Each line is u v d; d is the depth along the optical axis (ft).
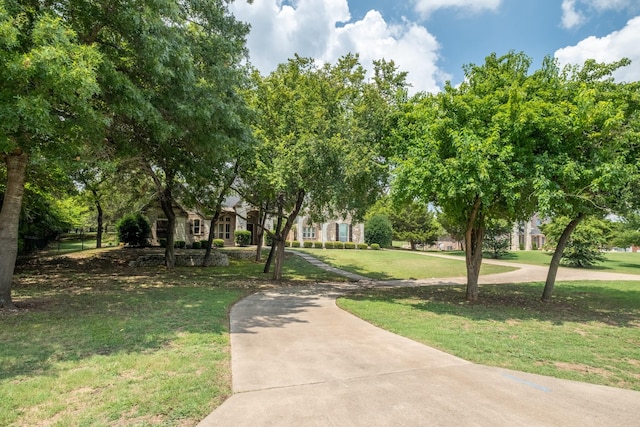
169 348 17.85
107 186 62.23
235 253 83.71
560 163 28.27
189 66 27.32
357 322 25.80
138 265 63.10
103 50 27.61
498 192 31.71
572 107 28.17
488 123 30.48
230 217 105.70
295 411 11.56
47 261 60.75
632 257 107.45
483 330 24.48
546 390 13.97
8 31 17.58
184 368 15.12
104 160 30.42
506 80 32.99
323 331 22.82
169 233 61.62
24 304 28.14
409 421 11.00
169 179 57.21
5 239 26.23
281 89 44.73
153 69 25.88
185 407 11.63
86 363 15.42
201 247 92.27
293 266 73.46
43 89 19.49
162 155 43.32
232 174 51.65
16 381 13.33
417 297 40.50
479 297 41.27
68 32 19.99
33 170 38.37
